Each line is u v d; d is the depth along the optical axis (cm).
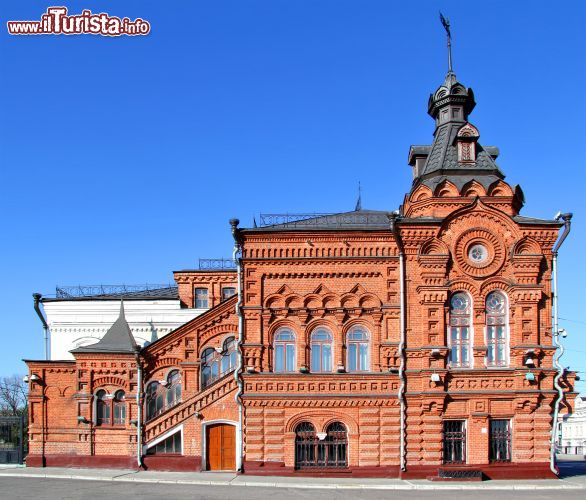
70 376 3431
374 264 3061
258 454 2955
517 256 2991
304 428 2988
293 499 2334
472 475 2831
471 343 2981
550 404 2942
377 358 3005
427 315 2966
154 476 2925
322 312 3044
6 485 2669
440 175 3197
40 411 3391
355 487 2659
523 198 3173
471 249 3025
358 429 2961
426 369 2916
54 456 3325
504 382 2939
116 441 3331
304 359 3014
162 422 3153
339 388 2983
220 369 3425
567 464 4422
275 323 3050
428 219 2995
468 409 2917
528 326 2966
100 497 2336
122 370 3419
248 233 3062
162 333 4116
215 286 4247
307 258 3059
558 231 3027
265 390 2997
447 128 3394
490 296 3025
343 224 3362
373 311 3031
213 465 3094
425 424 2908
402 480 2841
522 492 2578
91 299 4138
